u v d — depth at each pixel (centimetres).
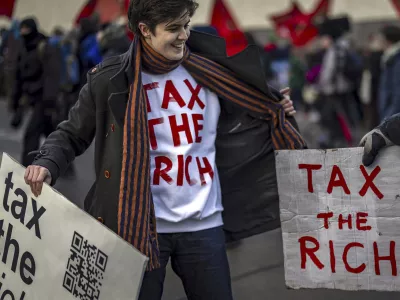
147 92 261
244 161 290
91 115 262
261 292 437
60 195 250
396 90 693
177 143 262
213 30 486
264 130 289
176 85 266
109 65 256
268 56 1509
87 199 273
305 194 275
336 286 276
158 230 259
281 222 278
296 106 1444
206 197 263
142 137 248
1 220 267
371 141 262
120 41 634
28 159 724
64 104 735
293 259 279
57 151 263
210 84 272
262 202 295
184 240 262
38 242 256
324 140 955
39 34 738
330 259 275
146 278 259
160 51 252
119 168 251
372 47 1166
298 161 274
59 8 1358
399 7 1445
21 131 1184
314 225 275
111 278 235
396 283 270
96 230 240
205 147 271
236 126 288
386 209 268
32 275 257
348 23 937
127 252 232
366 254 271
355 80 937
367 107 1251
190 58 270
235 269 483
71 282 246
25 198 261
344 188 271
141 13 246
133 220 245
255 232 297
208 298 264
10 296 263
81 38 734
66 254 248
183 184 260
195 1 249
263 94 280
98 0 1092
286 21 1592
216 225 271
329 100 942
